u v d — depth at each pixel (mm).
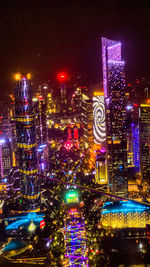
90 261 190750
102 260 190750
